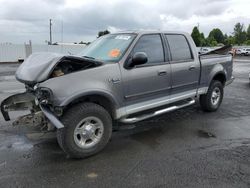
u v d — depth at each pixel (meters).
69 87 3.96
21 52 34.97
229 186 3.43
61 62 4.23
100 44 5.27
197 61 6.02
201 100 6.73
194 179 3.61
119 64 4.54
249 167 3.94
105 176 3.71
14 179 3.63
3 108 4.64
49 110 4.00
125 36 5.04
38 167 3.97
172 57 5.47
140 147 4.69
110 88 4.37
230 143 4.88
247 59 38.62
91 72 4.19
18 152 4.48
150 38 5.12
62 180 3.62
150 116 5.11
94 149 4.31
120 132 5.42
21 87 11.09
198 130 5.57
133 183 3.53
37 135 5.19
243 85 11.70
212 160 4.17
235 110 7.16
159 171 3.84
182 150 4.56
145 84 4.88
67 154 4.25
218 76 6.95
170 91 5.44
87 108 4.15
